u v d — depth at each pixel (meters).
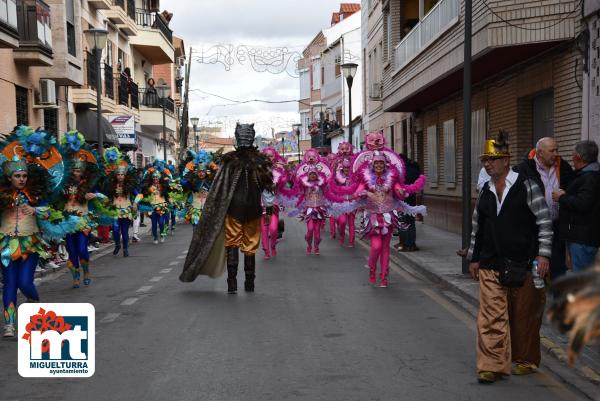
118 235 16.62
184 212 20.53
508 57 14.67
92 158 11.70
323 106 59.81
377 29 34.16
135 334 8.00
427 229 22.22
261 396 5.73
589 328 2.42
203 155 20.06
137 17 40.94
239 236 10.91
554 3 12.89
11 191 7.99
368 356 6.99
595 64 11.86
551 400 5.63
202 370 6.50
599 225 7.69
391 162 11.49
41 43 21.09
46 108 23.06
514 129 15.90
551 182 8.10
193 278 11.47
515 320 6.29
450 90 20.66
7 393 5.93
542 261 6.03
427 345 7.46
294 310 9.41
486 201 6.19
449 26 16.53
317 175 15.94
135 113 37.59
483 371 6.05
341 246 17.98
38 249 8.16
